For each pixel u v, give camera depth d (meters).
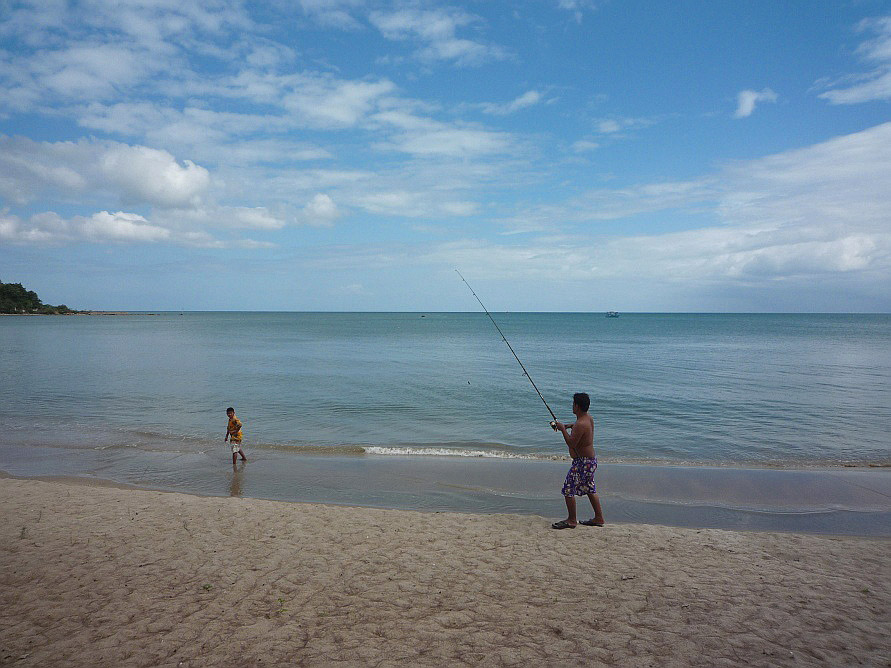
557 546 6.46
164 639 4.20
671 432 14.20
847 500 8.97
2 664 3.82
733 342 53.19
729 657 4.02
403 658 3.96
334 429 14.59
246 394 20.05
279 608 4.77
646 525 7.31
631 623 4.54
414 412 16.86
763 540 6.76
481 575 5.56
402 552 6.20
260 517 7.44
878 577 5.61
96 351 39.34
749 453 12.20
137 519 7.27
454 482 9.87
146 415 16.25
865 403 18.16
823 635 4.36
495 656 3.99
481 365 30.56
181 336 60.97
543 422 15.53
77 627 4.39
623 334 71.38
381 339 57.56
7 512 7.52
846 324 117.31
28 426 14.72
